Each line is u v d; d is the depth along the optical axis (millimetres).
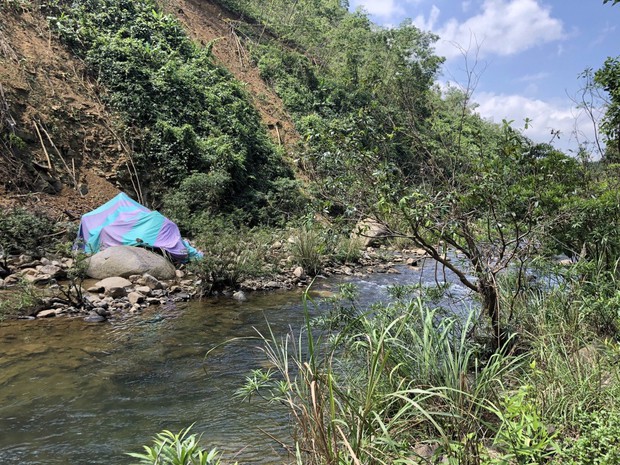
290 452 3287
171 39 22906
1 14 16625
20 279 9453
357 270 13844
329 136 5418
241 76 27266
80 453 4312
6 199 12891
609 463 2525
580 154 7926
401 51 25797
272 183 20297
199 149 18016
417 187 5379
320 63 34250
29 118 14758
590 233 6637
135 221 12180
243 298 10203
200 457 2492
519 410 3027
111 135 16453
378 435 2924
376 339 3615
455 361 3711
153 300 9422
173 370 6246
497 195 5613
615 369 3812
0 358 6352
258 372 3984
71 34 17953
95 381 5828
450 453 2590
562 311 5348
